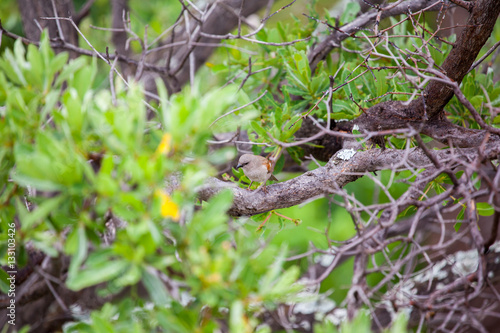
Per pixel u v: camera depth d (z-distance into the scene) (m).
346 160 9.09
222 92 5.74
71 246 5.70
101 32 16.20
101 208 5.52
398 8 10.94
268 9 11.62
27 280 11.25
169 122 5.61
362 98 11.17
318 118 11.05
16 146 5.65
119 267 5.42
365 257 6.66
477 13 8.08
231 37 9.96
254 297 5.78
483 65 12.45
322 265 13.70
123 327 6.26
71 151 5.55
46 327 12.86
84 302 13.05
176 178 6.82
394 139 10.34
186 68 15.06
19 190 6.68
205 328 6.03
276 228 9.41
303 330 11.84
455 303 6.61
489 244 6.58
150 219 5.48
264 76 12.07
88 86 6.14
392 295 7.15
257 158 9.62
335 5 15.78
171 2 17.61
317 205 16.33
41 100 6.41
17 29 16.72
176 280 6.61
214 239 6.25
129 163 5.40
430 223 13.65
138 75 10.05
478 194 6.47
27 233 6.50
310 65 12.05
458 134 9.17
